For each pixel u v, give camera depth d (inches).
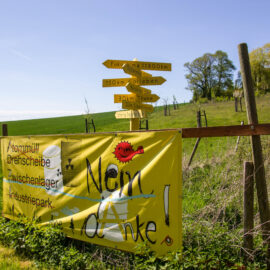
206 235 163.3
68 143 199.8
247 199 151.3
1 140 258.8
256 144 148.5
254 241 161.0
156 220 153.0
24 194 232.1
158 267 143.2
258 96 1806.1
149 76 257.9
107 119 2142.0
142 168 160.9
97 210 177.3
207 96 2576.3
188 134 150.3
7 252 201.0
